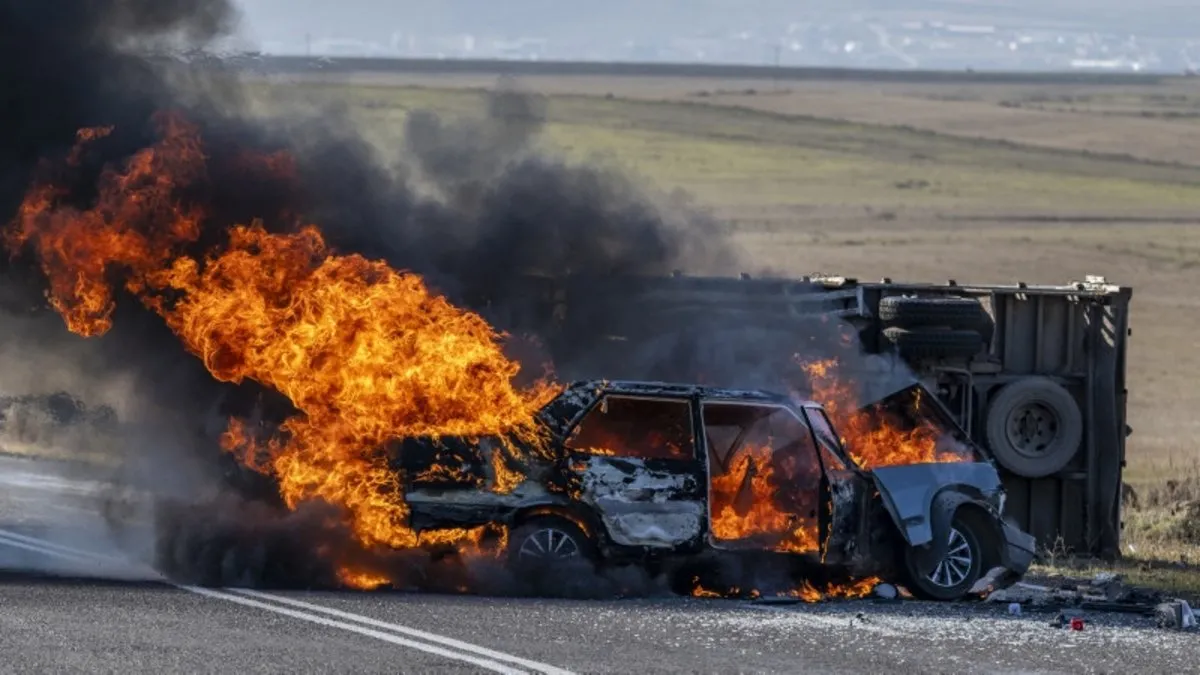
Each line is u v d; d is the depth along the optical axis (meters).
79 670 24.30
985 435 48.16
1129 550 48.78
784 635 28.67
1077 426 48.50
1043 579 40.34
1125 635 29.80
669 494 33.78
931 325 46.97
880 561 35.44
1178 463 72.38
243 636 27.12
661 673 25.03
